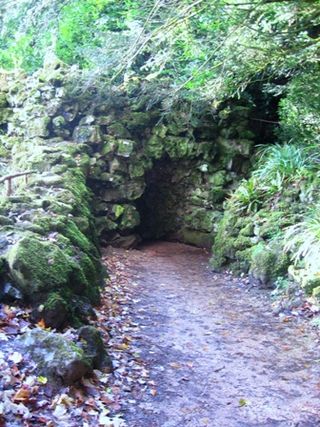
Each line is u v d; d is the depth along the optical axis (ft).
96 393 9.21
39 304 10.64
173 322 14.73
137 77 24.82
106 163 25.31
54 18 26.71
